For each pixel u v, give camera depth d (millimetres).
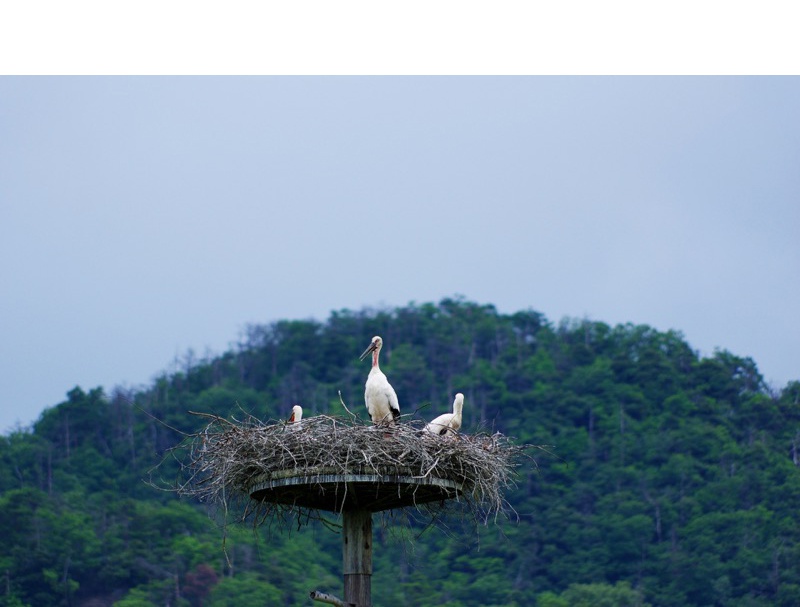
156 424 74938
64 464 66375
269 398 87688
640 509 60375
